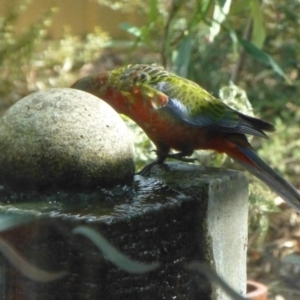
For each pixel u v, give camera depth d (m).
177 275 5.40
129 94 6.85
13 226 4.80
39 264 4.89
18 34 17.92
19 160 5.30
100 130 5.32
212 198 5.80
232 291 3.33
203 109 6.78
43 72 16.53
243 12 13.55
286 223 12.53
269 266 11.55
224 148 7.01
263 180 6.96
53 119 5.28
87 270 4.79
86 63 17.73
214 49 14.12
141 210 5.03
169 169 6.37
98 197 5.32
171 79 6.93
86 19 20.50
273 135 13.18
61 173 5.26
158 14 10.78
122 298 4.90
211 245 5.80
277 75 14.30
